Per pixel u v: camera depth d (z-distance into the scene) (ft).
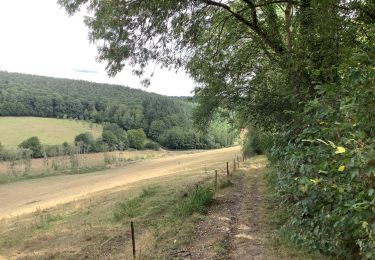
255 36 45.91
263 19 43.73
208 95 54.95
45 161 260.01
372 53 14.90
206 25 42.80
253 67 50.49
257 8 42.37
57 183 172.55
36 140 291.17
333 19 25.30
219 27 47.50
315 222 18.67
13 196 135.85
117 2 35.50
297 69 30.30
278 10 45.75
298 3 32.24
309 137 17.65
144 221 40.06
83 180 173.88
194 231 32.89
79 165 259.60
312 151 16.08
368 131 13.19
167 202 49.03
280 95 37.60
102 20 37.70
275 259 23.43
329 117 15.87
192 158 225.15
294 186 19.61
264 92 41.42
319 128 17.19
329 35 25.45
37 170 238.48
